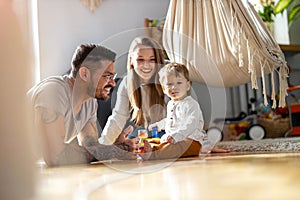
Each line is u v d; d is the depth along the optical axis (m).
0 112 0.31
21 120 0.32
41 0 2.29
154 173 0.76
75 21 2.38
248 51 1.34
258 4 2.62
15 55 0.32
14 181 0.31
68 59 2.34
